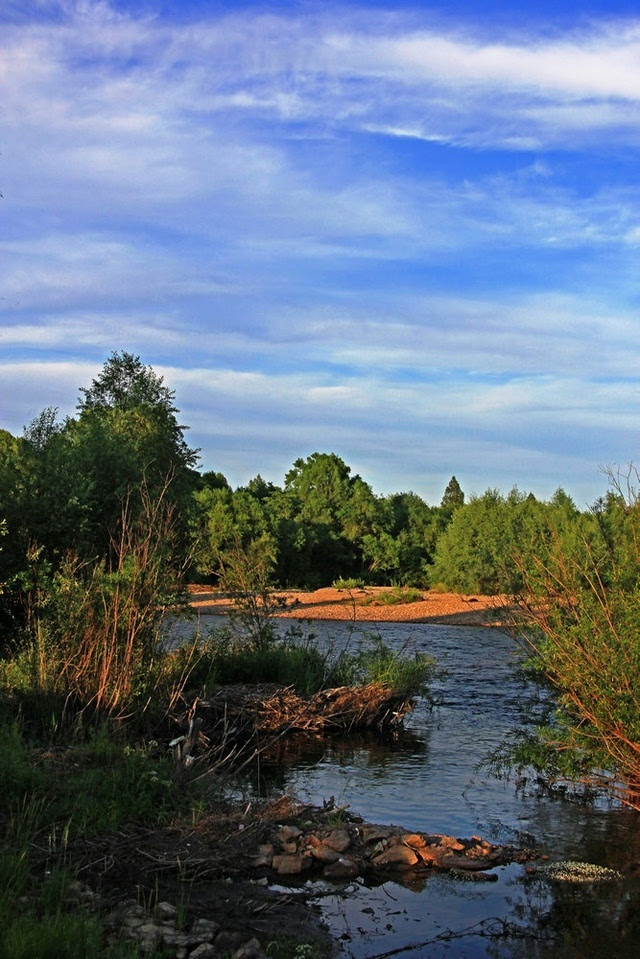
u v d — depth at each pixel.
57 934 5.45
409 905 7.19
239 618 18.14
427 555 77.75
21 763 8.73
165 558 13.45
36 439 17.72
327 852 8.04
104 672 11.70
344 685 15.88
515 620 11.70
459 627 34.72
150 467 19.55
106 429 18.08
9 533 14.91
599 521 10.82
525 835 9.02
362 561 76.50
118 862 7.37
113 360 27.11
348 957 6.17
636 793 9.68
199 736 12.24
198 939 6.06
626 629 9.45
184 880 7.26
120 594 12.57
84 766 9.45
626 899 7.40
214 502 69.44
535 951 6.39
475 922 6.88
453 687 19.14
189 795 8.97
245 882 7.42
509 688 19.05
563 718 10.66
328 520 79.19
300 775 11.45
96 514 16.12
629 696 9.35
